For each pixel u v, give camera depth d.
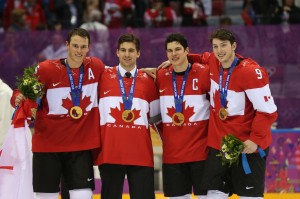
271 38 21.09
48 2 25.41
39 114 13.54
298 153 18.80
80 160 13.37
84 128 13.39
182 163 13.50
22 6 24.89
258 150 12.88
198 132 13.48
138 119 13.38
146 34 21.20
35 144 13.52
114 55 21.20
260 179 13.17
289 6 23.41
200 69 13.55
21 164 13.26
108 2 24.72
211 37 13.03
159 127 13.99
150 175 13.42
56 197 13.59
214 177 13.11
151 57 21.20
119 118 13.33
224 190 13.42
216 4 25.38
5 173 13.33
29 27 24.00
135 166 13.36
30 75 13.16
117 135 13.29
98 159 13.45
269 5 23.66
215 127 13.20
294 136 18.80
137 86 13.50
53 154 13.41
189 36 21.11
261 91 12.80
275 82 21.11
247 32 21.14
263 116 12.84
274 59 21.09
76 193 13.36
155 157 19.19
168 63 13.80
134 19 23.09
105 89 13.47
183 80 13.54
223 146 12.61
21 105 13.20
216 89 13.16
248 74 12.83
